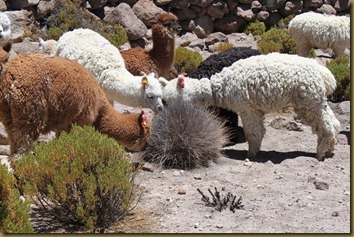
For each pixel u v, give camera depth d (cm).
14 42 2036
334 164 1403
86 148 1019
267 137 1627
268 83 1366
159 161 1351
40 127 1164
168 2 2598
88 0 2356
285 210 1127
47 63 1163
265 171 1332
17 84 1128
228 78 1407
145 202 1146
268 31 2678
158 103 1448
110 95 1495
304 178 1291
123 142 1287
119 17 2375
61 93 1167
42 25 2214
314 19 2453
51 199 997
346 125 1741
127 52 1667
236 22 2827
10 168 1169
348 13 3142
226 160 1409
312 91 1373
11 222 859
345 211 1127
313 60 1404
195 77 1493
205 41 2684
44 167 1004
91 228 1022
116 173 1023
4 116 1159
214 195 1174
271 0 2900
